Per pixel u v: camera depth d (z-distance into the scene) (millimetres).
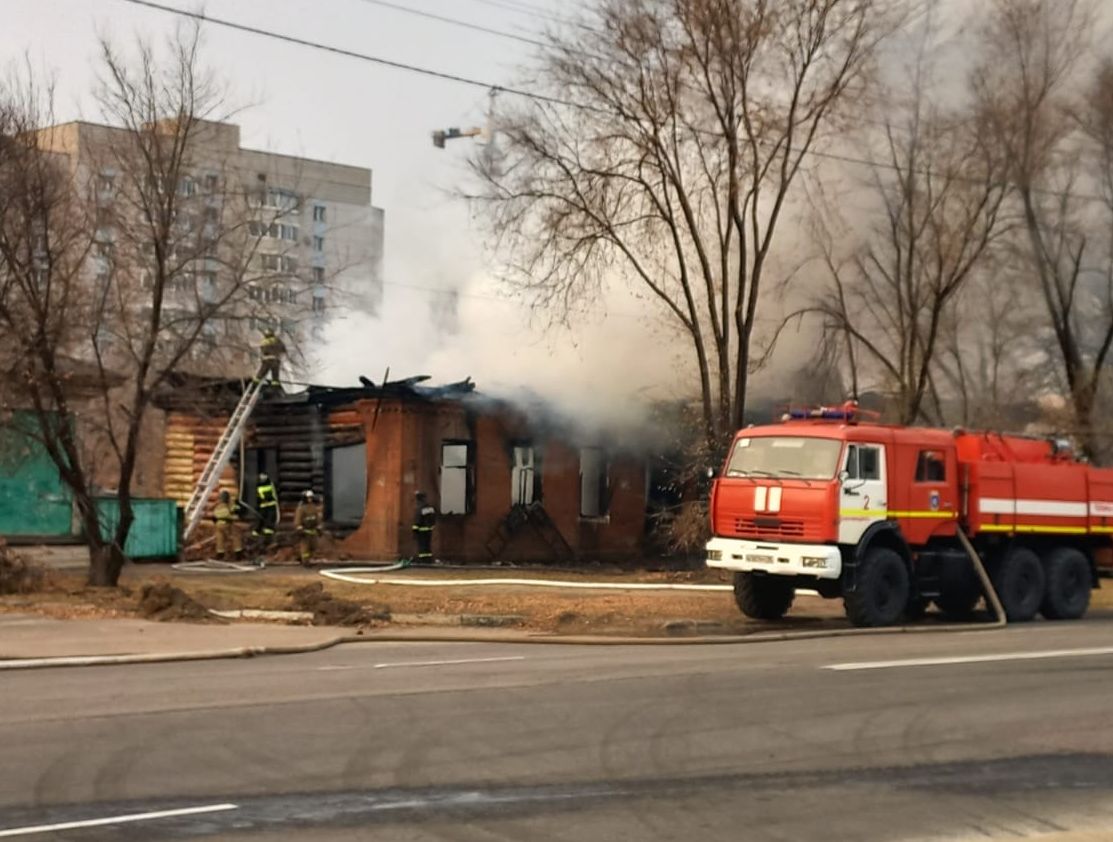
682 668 12125
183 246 18906
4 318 18141
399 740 8430
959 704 10180
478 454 27719
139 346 19469
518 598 19234
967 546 17750
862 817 6723
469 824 6410
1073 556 19109
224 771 7480
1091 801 7148
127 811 6555
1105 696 10672
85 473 20672
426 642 14812
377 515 26625
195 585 20234
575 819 6547
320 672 11789
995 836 6391
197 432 29672
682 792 7184
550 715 9414
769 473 16766
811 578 16984
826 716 9562
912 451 17156
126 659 12617
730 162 22906
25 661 12336
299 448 28375
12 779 7234
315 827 6301
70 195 18453
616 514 30016
